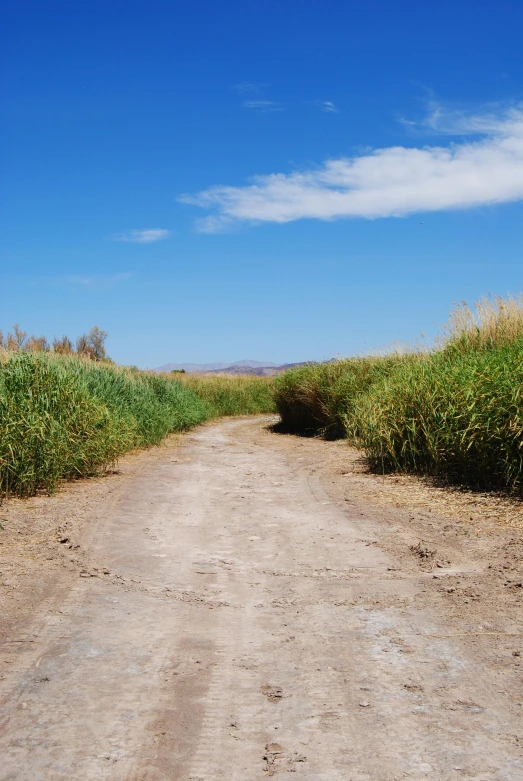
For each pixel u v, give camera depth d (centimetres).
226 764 292
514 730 316
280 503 909
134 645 422
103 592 526
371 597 510
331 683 368
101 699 350
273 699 350
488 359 1023
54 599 507
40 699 350
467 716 330
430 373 1134
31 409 1023
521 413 871
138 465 1299
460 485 950
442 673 378
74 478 1102
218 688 363
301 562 613
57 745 306
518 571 559
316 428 2150
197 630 448
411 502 876
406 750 301
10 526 754
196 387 3219
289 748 304
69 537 695
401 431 1095
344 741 309
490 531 704
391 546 661
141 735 315
